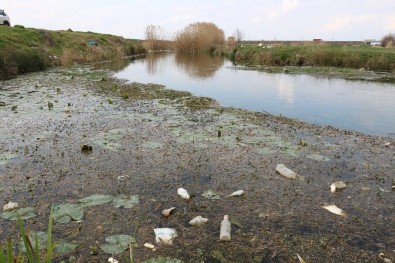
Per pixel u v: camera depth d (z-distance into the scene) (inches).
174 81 842.8
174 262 158.2
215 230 186.5
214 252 167.8
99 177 253.1
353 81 830.5
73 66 1196.5
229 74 1005.8
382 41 2100.1
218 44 2212.1
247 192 231.9
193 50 2138.3
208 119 434.6
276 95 640.4
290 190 235.6
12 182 243.8
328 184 246.4
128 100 562.3
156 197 223.6
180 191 226.5
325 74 964.0
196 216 200.2
